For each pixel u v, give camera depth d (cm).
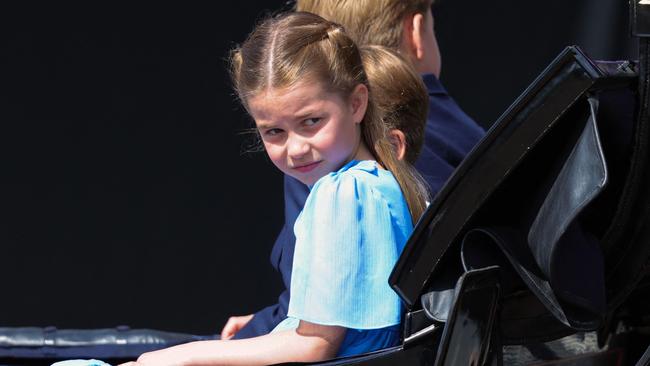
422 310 679
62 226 1902
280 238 928
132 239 1892
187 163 1950
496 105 1961
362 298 697
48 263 1864
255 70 718
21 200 1914
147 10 1973
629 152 649
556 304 636
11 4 1977
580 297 639
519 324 684
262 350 705
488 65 1966
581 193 611
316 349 705
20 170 1934
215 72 1967
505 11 1961
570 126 637
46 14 1975
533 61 1958
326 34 728
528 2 1956
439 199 649
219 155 1952
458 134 1013
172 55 1973
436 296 673
